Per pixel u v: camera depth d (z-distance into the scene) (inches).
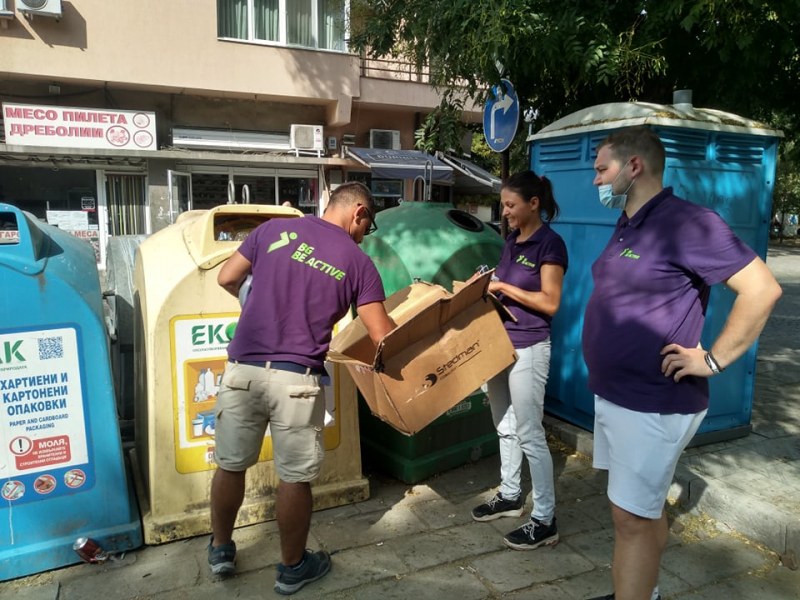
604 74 153.9
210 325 114.7
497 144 193.5
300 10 525.7
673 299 79.7
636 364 81.0
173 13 483.5
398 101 573.3
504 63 165.5
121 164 515.5
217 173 546.6
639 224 83.1
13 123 458.9
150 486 115.0
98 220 517.7
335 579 104.9
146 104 514.3
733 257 74.7
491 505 125.5
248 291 101.0
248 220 135.3
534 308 111.7
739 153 148.7
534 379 113.0
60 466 105.0
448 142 223.9
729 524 121.3
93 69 469.1
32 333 100.7
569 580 105.1
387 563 109.7
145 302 114.4
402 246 146.7
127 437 154.9
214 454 110.0
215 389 116.0
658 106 145.3
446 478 144.0
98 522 109.0
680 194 140.6
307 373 95.9
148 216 525.7
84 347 104.9
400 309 112.2
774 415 173.6
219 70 504.4
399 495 135.3
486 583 104.3
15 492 102.3
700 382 81.9
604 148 86.7
